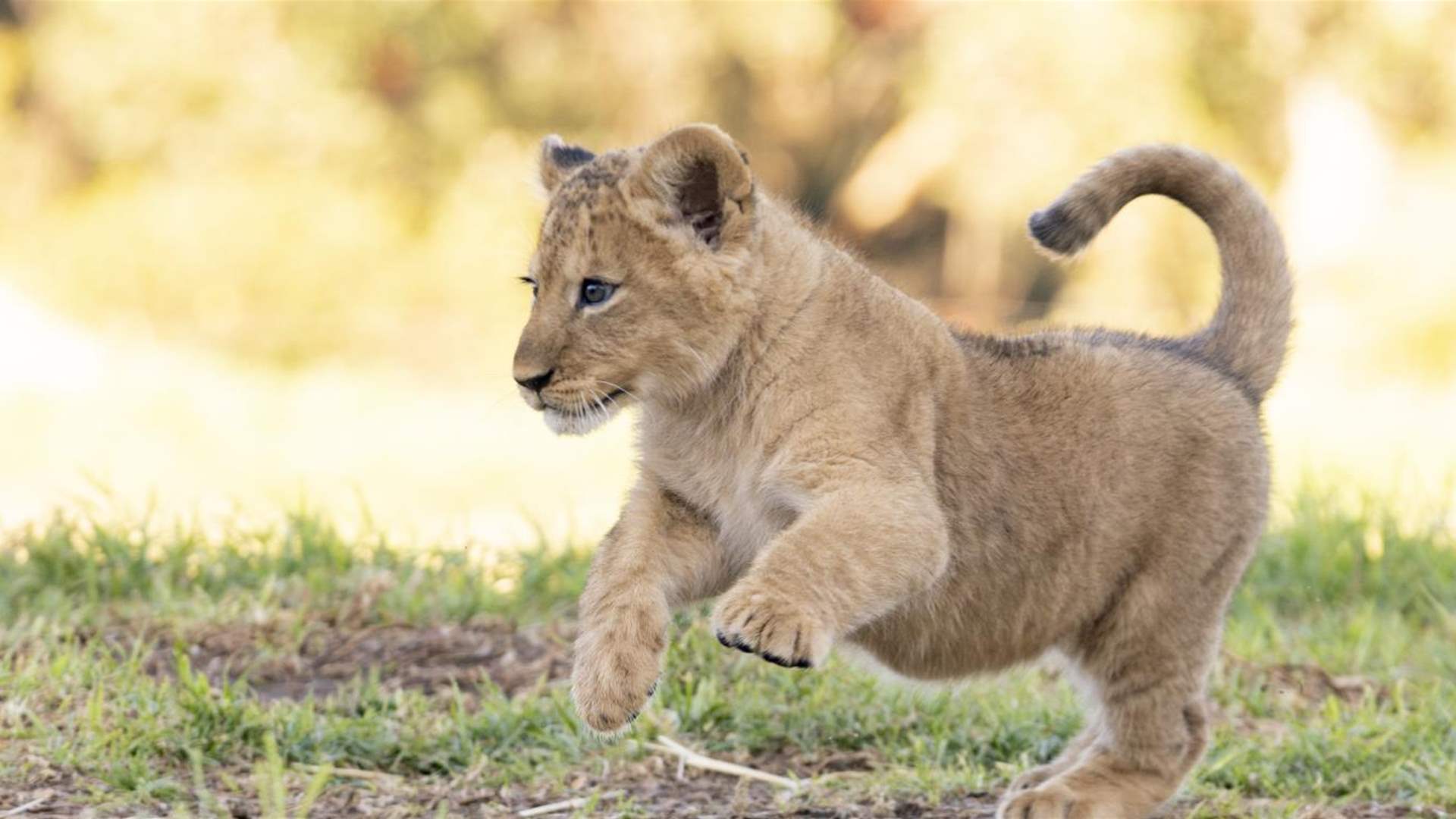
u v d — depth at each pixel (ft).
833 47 114.62
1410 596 40.40
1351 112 106.83
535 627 35.42
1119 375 26.76
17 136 109.29
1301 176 107.45
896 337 25.16
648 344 24.93
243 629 34.32
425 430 85.56
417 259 106.11
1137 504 26.32
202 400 87.40
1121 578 26.58
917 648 26.30
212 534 55.88
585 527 62.13
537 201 28.99
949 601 25.84
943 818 26.40
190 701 28.04
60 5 109.09
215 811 25.00
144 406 85.10
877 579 23.27
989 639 26.35
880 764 28.94
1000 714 30.42
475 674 32.55
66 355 92.27
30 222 107.76
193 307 104.17
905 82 112.06
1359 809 27.09
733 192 24.53
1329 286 105.70
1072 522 26.07
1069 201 28.12
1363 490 45.34
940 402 25.35
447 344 102.73
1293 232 107.34
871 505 23.53
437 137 107.76
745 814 26.55
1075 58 104.32
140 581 37.76
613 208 25.02
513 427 87.30
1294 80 107.14
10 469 73.26
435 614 36.17
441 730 28.78
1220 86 106.22
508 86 109.81
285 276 104.78
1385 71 106.63
